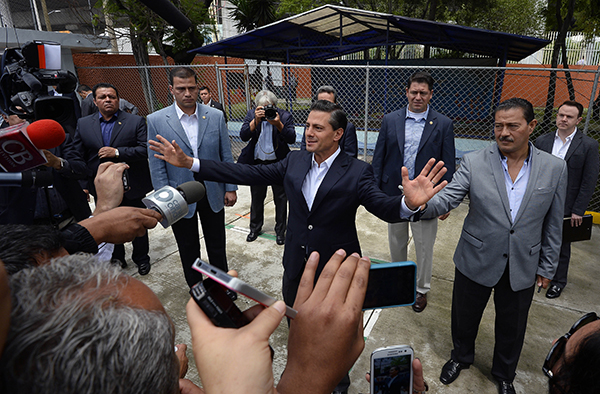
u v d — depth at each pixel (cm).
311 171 212
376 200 187
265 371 35
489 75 1009
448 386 235
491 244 207
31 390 29
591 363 53
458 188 215
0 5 897
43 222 255
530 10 1534
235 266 380
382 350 109
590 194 315
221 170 216
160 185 294
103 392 30
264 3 1538
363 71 1105
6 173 110
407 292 101
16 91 201
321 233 202
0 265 26
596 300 327
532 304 321
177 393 40
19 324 30
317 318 43
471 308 225
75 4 1012
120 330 32
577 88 1230
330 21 1059
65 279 35
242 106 984
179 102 284
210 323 39
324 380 42
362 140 945
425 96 299
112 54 1252
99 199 110
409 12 1479
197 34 1202
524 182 204
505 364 222
